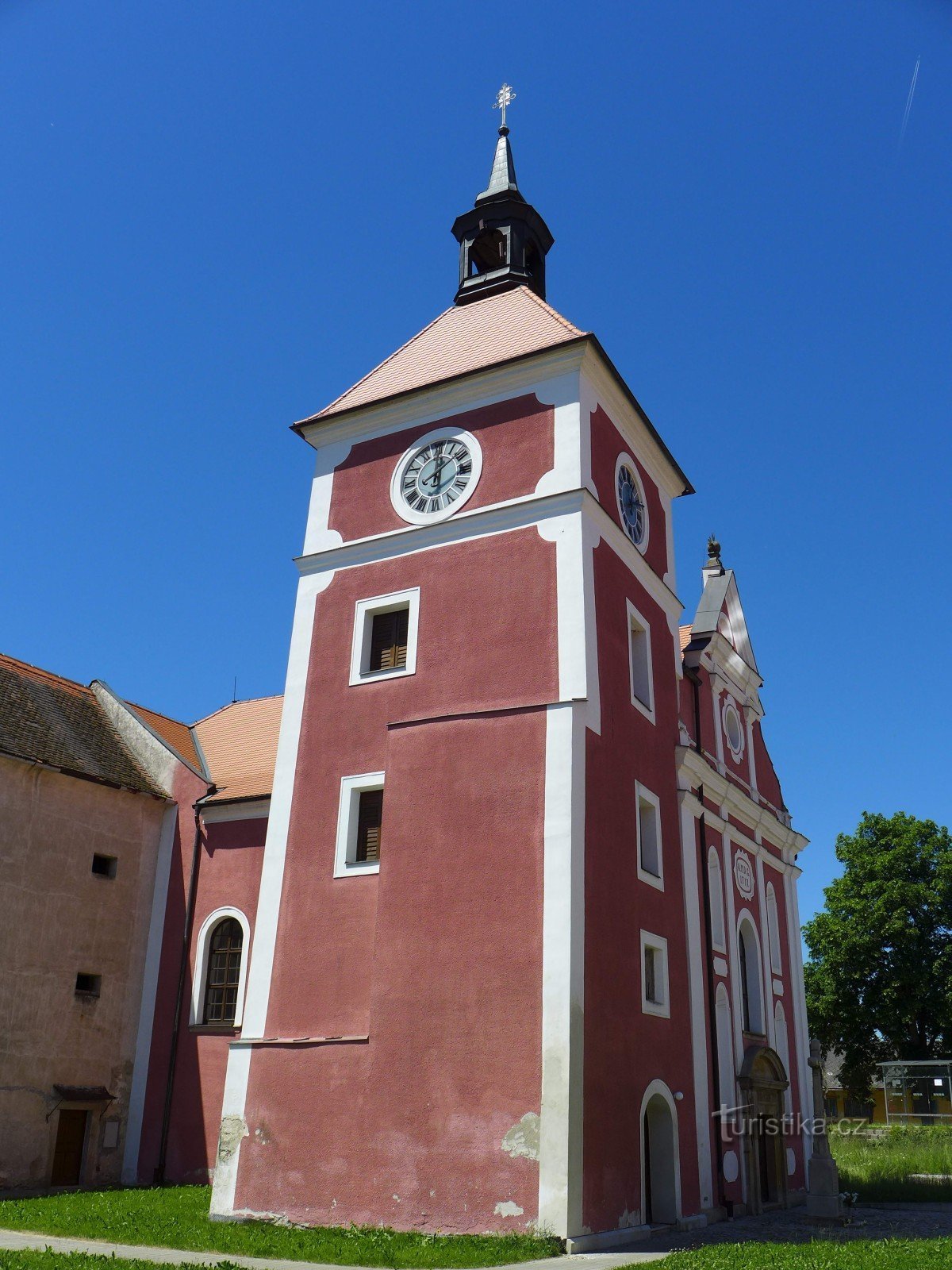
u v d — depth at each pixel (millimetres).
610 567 23062
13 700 28000
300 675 23938
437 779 20688
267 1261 14680
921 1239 17750
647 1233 18375
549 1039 17562
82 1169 24781
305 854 21891
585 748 20078
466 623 22234
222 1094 24953
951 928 55000
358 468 25781
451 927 19250
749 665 34250
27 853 25094
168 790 29125
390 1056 18859
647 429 26547
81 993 25688
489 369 24219
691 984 23219
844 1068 56062
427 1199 17516
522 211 30156
